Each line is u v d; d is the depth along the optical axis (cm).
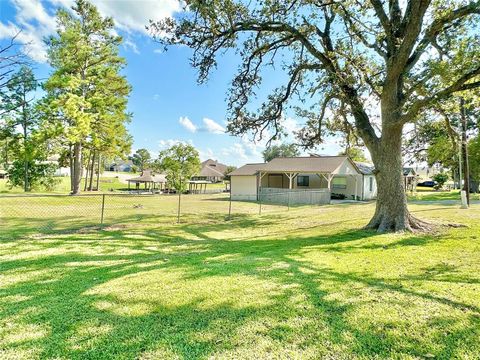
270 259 561
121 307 336
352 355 242
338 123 1308
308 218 1333
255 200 2648
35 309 332
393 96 853
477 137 2319
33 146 1922
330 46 959
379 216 896
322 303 344
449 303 341
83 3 2422
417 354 243
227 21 882
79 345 257
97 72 2481
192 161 3497
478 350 248
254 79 1099
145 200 2588
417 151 1642
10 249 667
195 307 335
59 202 2108
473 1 746
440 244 670
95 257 595
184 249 698
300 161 2670
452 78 770
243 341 262
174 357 239
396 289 388
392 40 820
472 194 2944
